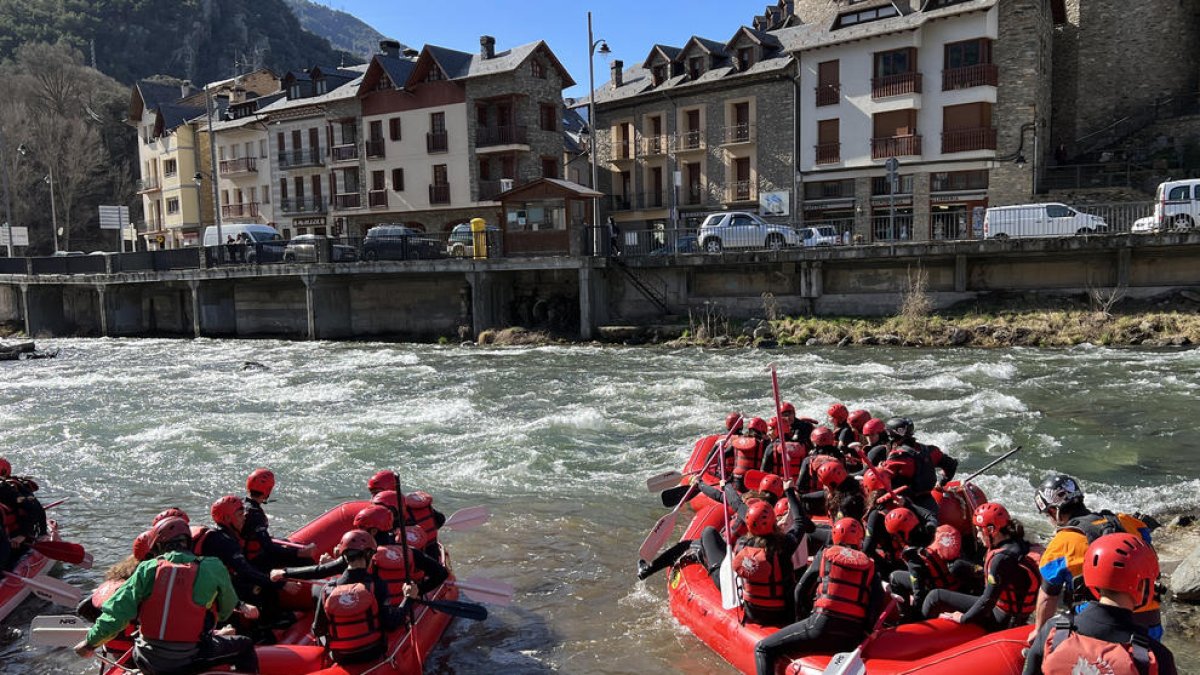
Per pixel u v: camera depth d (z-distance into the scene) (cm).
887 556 630
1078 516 463
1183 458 1166
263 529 671
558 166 4497
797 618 586
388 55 4753
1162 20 3788
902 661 527
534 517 1020
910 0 3606
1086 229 2503
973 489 741
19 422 1652
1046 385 1697
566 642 699
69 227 7362
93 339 3856
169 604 506
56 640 601
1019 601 536
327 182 5066
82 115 8206
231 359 2756
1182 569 734
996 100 3428
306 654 577
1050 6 3719
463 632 723
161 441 1448
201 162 6219
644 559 807
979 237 2730
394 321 3300
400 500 631
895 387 1747
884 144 3606
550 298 3030
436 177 4509
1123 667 349
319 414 1667
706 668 639
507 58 4294
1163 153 3569
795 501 686
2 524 785
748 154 4122
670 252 2953
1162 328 2191
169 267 3666
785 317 2639
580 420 1519
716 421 1499
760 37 4084
